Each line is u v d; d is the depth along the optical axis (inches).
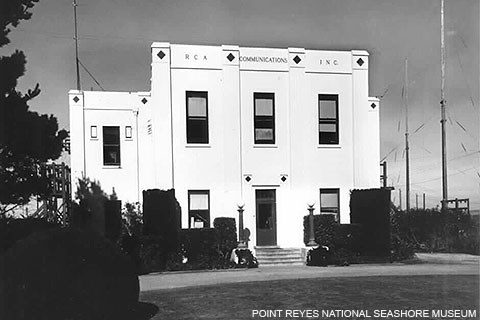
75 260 286.7
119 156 560.1
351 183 601.9
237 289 382.6
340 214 597.9
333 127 612.4
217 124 585.0
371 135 600.4
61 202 485.4
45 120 465.1
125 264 307.7
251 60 600.1
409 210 534.3
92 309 284.7
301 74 609.3
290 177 595.2
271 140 600.1
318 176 600.7
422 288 379.9
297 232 586.2
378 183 590.9
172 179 566.9
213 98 585.9
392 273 448.1
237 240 555.2
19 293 274.8
